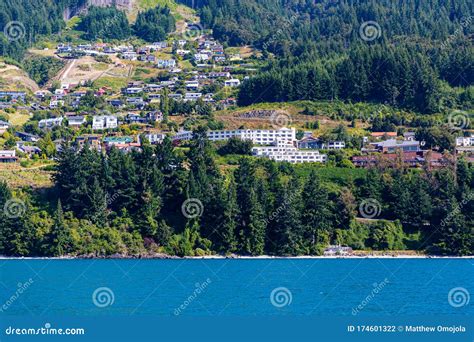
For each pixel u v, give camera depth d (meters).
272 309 169.62
